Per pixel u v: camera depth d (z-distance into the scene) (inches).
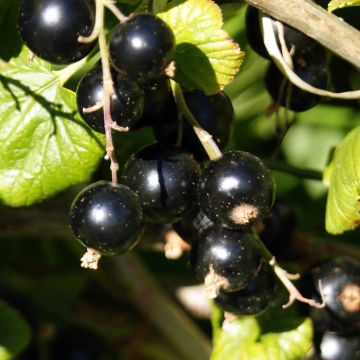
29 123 9.6
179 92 9.3
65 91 9.6
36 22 8.7
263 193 8.9
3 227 11.3
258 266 9.2
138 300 12.4
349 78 10.9
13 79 9.7
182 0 9.2
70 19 8.7
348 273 10.1
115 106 8.8
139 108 8.9
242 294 9.5
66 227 11.4
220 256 9.1
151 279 12.5
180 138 9.4
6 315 11.1
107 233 8.7
